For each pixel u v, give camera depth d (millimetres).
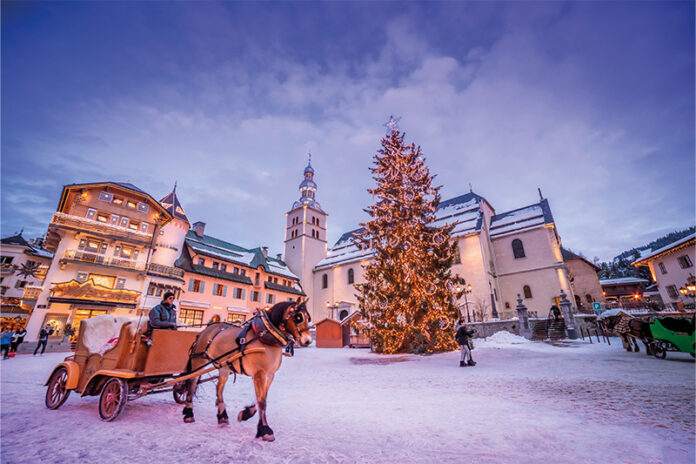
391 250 19844
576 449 3453
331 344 28703
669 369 8930
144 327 5180
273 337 4312
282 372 11266
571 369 9680
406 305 18797
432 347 18422
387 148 24219
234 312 37094
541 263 35031
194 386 5016
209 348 4832
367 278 21203
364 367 12469
